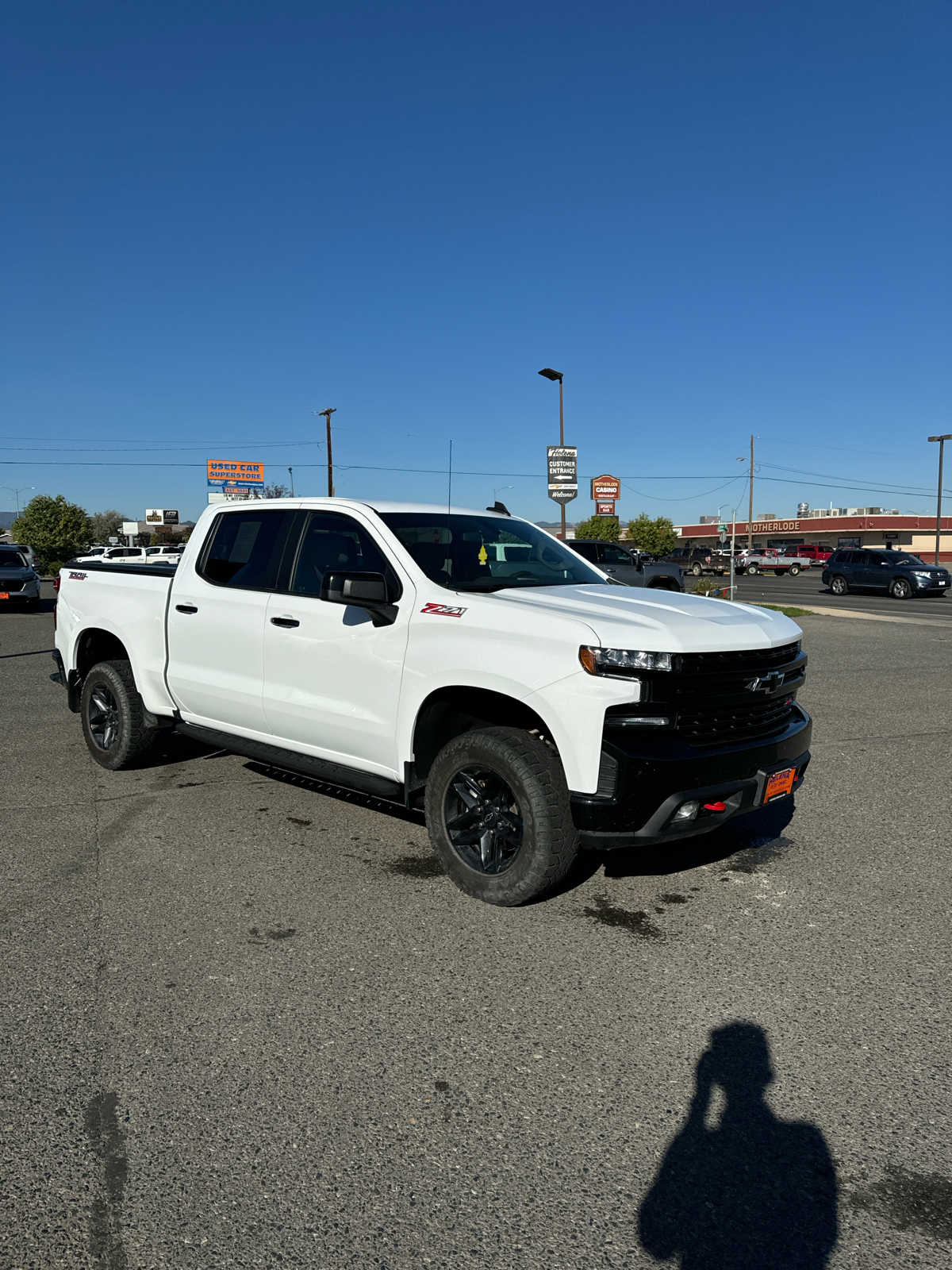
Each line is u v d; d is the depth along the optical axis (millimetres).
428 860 4730
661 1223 2229
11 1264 2082
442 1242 2162
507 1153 2480
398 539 4691
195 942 3732
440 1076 2828
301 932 3840
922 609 24828
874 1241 2172
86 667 6754
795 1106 2697
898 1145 2525
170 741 6703
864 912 4117
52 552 65812
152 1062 2881
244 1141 2518
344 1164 2426
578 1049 2980
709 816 3889
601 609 4121
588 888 4367
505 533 5297
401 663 4387
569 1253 2131
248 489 60625
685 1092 2756
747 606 4871
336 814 5496
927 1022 3168
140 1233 2184
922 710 8828
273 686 5051
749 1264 2100
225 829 5191
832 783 6246
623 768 3682
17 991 3320
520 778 3895
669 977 3479
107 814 5469
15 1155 2451
